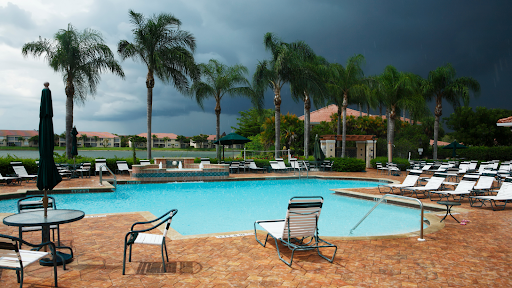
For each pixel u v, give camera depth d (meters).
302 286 3.45
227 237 5.48
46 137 4.51
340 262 4.24
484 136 41.56
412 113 27.17
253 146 38.12
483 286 3.48
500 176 13.48
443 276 3.77
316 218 4.58
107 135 93.00
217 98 24.81
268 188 14.38
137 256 4.44
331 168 21.34
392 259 4.38
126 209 9.38
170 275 3.74
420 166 22.06
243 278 3.67
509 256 4.54
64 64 20.11
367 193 11.26
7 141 73.88
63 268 3.87
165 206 9.88
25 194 10.78
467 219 7.05
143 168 15.80
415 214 8.69
